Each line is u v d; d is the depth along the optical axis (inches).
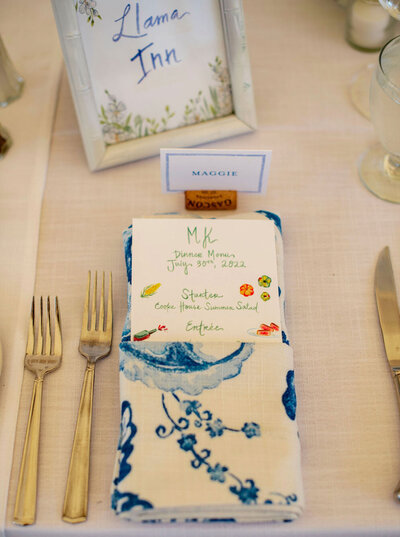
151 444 25.2
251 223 30.9
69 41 31.1
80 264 32.9
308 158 37.1
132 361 27.1
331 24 43.5
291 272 32.7
